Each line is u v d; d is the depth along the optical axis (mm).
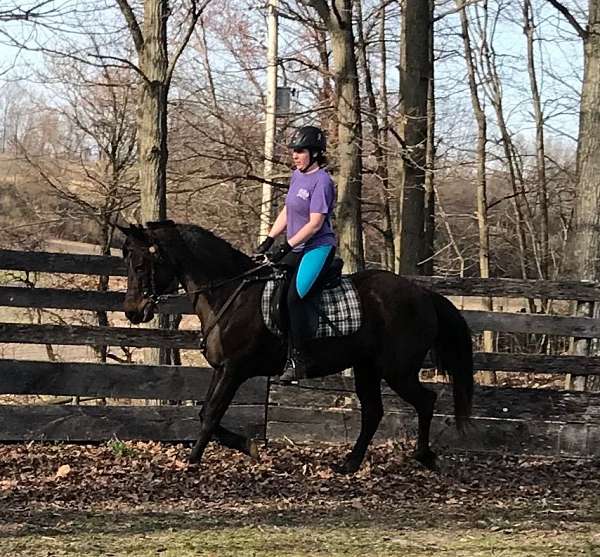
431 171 11703
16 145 15656
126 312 6805
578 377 8727
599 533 5965
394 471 7480
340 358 6902
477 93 17047
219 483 6879
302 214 6672
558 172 20625
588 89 9484
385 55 16969
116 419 7922
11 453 7438
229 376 6828
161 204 8648
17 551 5145
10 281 14688
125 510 6098
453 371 7262
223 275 6895
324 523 5977
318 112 13883
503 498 6867
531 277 21641
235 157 12484
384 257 17797
